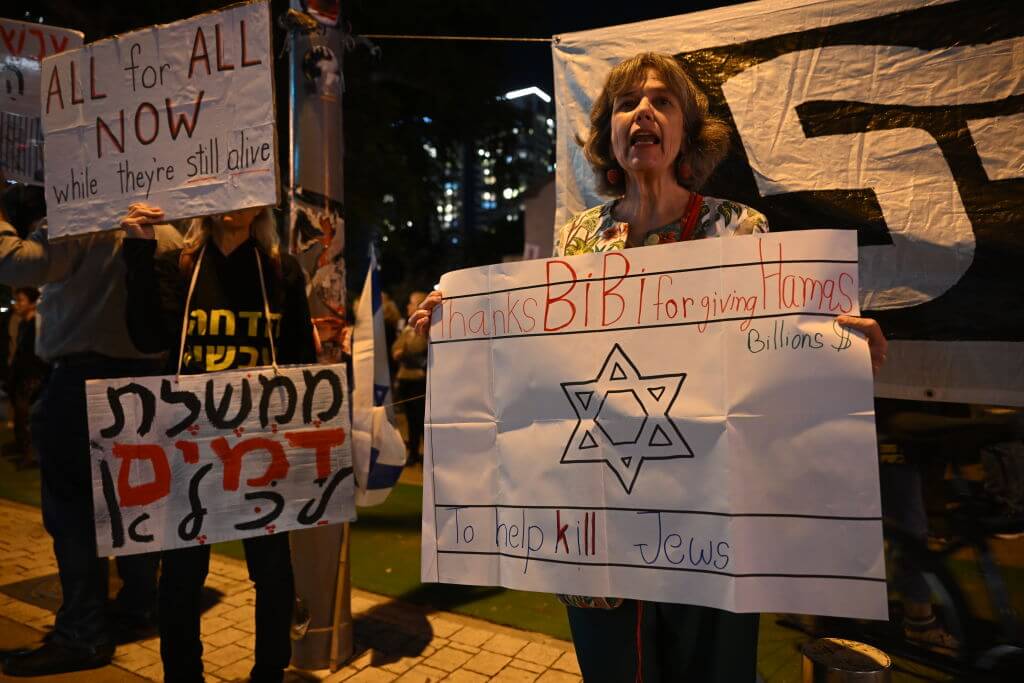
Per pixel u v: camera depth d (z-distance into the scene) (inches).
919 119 84.7
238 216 84.4
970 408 90.1
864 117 87.0
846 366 49.4
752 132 91.8
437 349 62.9
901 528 99.3
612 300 56.3
